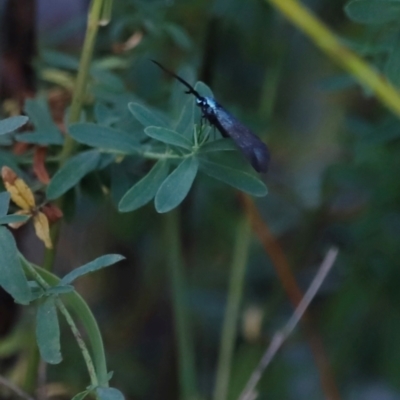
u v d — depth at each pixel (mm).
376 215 764
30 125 719
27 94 731
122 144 684
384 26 709
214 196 796
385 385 794
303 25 707
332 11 809
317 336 775
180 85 703
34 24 737
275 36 775
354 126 759
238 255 762
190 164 670
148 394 799
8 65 733
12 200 686
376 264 767
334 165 770
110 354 806
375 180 763
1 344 735
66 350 762
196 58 761
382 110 794
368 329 776
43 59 737
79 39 788
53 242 695
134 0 739
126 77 746
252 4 769
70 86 733
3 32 734
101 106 700
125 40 755
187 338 750
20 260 663
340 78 726
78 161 687
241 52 785
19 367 734
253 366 781
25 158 704
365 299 771
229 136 672
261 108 773
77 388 752
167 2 742
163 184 668
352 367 807
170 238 750
